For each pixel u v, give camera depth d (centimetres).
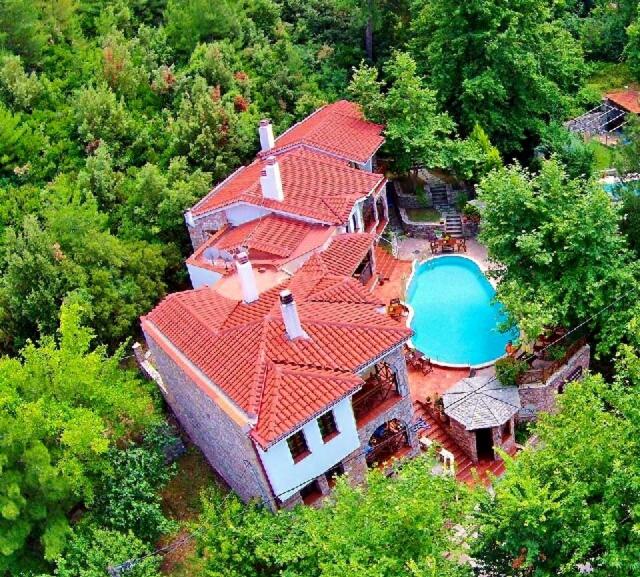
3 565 2873
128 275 3969
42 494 2862
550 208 3572
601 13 6581
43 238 3703
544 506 2255
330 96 5488
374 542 2416
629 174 4097
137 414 3188
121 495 3005
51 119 4803
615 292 3491
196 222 4262
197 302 3456
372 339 3070
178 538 3203
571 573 2344
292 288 3369
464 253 4506
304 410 2814
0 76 4781
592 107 5866
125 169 4697
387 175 5012
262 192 4075
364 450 3198
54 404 2942
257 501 2966
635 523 2228
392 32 5959
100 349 3212
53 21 5269
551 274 3572
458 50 4956
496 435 3400
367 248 3791
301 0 6181
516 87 5066
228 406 2897
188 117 4853
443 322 4034
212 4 5584
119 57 5072
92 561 2781
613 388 2598
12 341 3700
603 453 2372
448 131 4772
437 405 3562
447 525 2862
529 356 3591
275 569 2741
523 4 4950
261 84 5416
